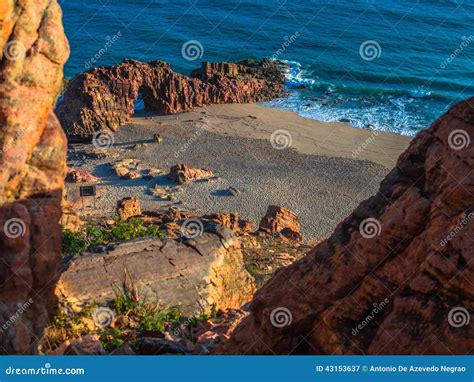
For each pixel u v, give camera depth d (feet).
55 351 46.96
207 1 494.59
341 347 39.40
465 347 35.09
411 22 460.14
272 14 473.26
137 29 445.37
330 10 484.33
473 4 508.12
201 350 50.29
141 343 51.24
